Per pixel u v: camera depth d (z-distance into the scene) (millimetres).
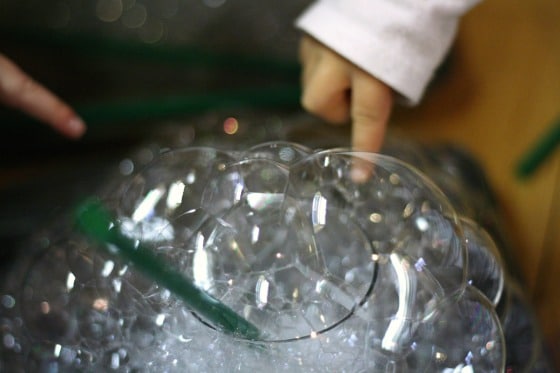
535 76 437
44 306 293
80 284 288
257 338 267
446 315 274
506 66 442
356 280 272
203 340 273
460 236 281
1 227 362
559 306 377
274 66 447
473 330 274
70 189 377
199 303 266
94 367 280
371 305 270
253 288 270
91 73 442
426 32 320
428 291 272
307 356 269
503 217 390
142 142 415
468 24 454
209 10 459
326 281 272
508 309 299
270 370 269
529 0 456
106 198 297
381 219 281
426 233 279
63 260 298
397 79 315
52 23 449
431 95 437
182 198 282
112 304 282
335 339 269
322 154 293
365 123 320
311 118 386
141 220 278
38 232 347
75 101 432
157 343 277
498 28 451
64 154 414
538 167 415
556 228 399
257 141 354
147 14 457
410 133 409
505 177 414
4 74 362
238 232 275
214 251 272
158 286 274
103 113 413
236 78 449
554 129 419
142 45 447
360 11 319
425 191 288
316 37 322
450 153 388
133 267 271
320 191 285
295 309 269
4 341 298
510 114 429
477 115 431
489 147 422
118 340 281
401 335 268
